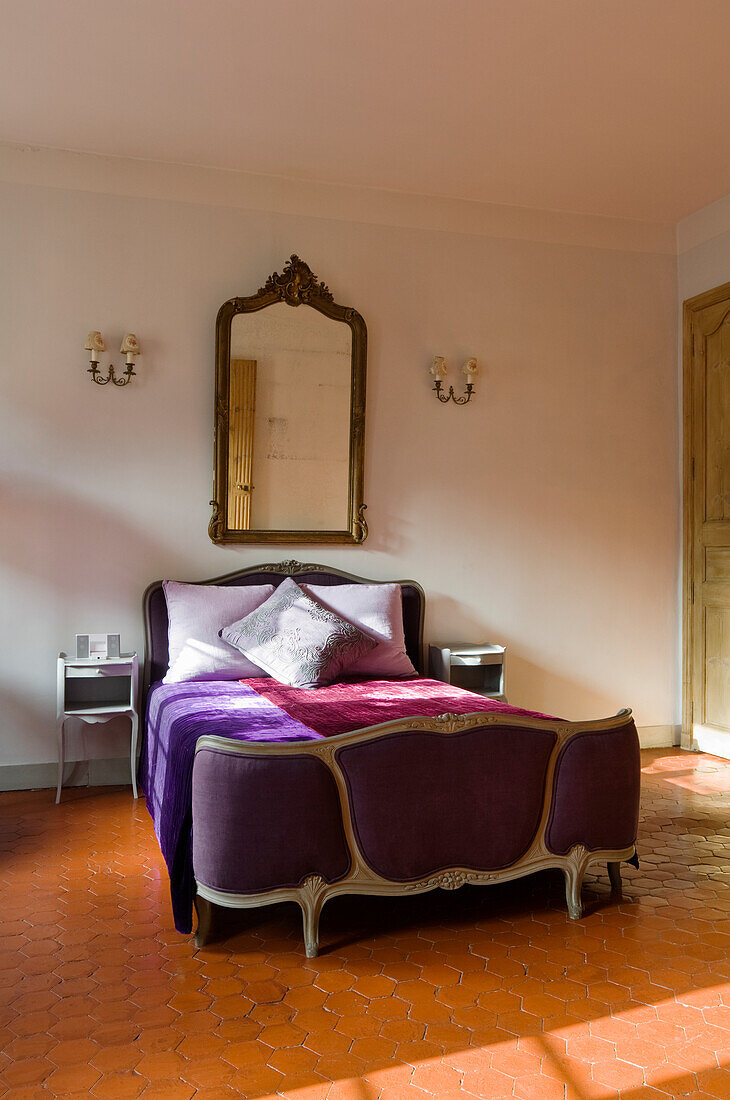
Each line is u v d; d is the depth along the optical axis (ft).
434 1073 7.11
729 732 17.76
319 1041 7.57
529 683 18.16
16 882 11.16
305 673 14.24
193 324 16.12
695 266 18.56
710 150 15.34
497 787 10.07
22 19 11.50
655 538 19.03
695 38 11.89
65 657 14.78
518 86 13.16
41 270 15.34
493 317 17.89
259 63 12.58
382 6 11.18
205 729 10.85
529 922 10.23
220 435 16.03
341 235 16.94
